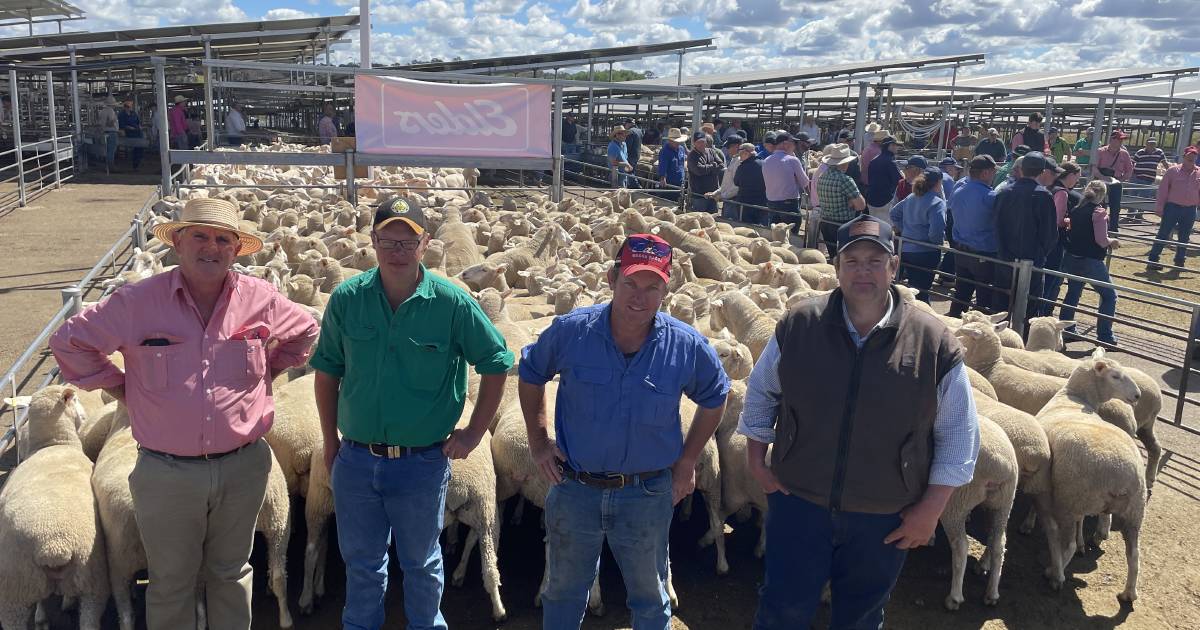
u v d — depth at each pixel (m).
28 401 5.07
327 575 5.50
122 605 4.54
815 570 3.86
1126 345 11.16
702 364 3.85
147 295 3.83
